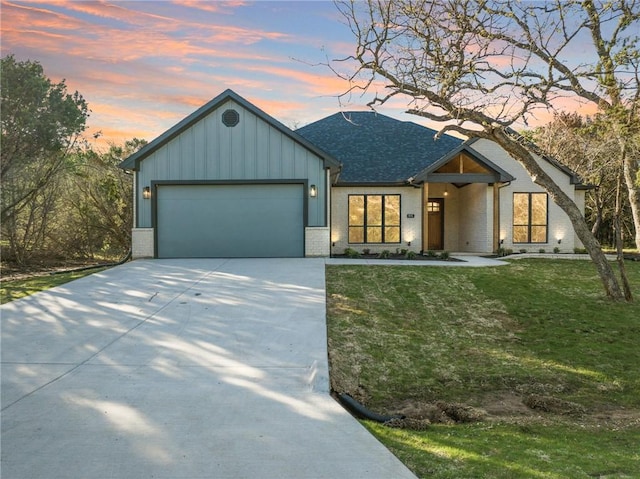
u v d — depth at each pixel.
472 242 19.81
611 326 9.62
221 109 16.00
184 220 16.14
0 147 17.06
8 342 7.09
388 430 4.62
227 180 15.99
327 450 3.93
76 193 24.27
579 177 18.64
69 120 18.38
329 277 12.38
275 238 16.19
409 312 9.89
